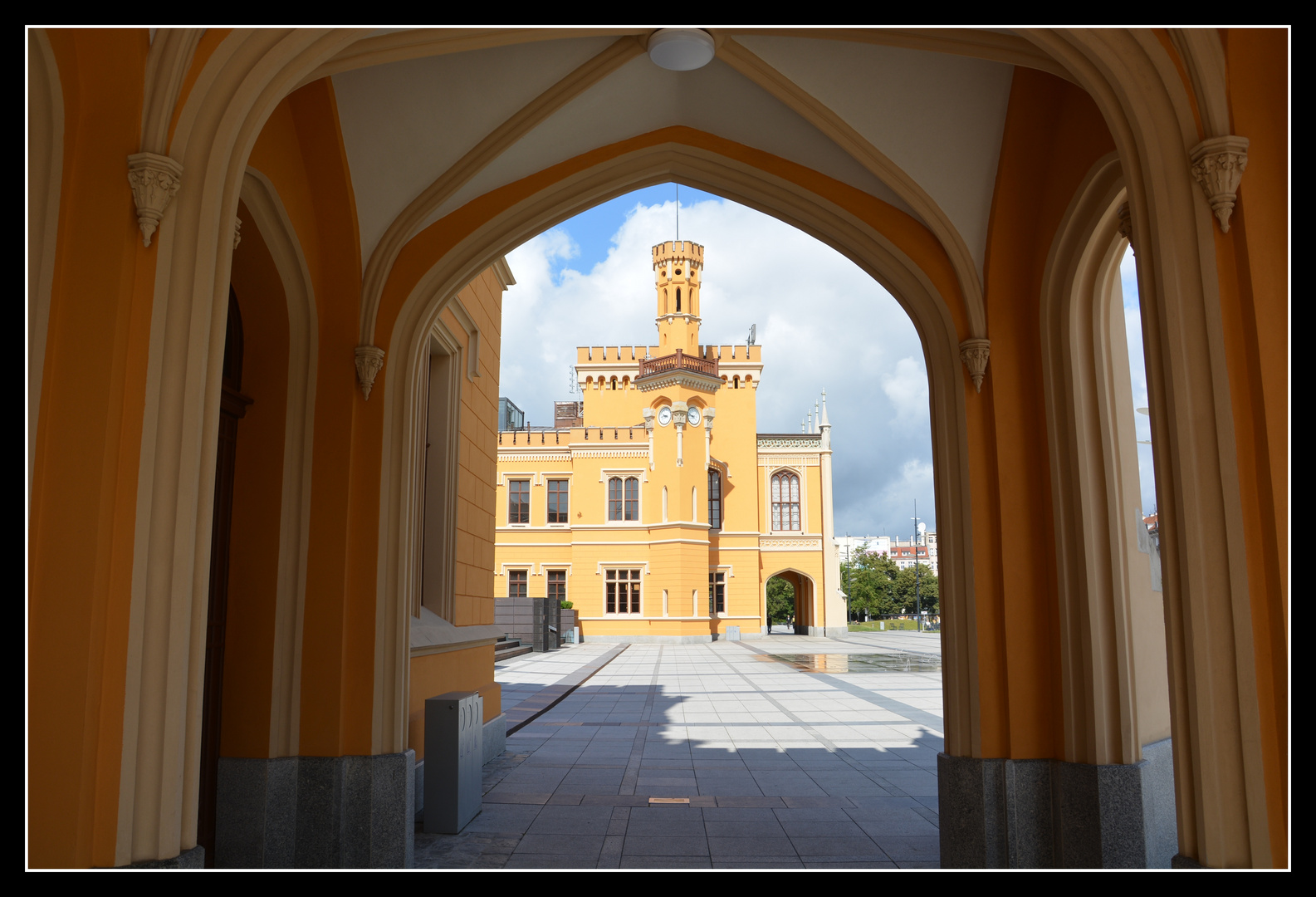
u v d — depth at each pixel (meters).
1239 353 2.69
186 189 2.69
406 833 4.62
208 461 2.72
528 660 20.56
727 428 34.59
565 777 6.89
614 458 32.59
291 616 4.66
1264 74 2.76
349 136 4.58
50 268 2.54
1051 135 4.47
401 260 4.96
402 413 4.95
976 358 4.71
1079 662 4.41
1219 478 2.66
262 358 4.81
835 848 4.90
